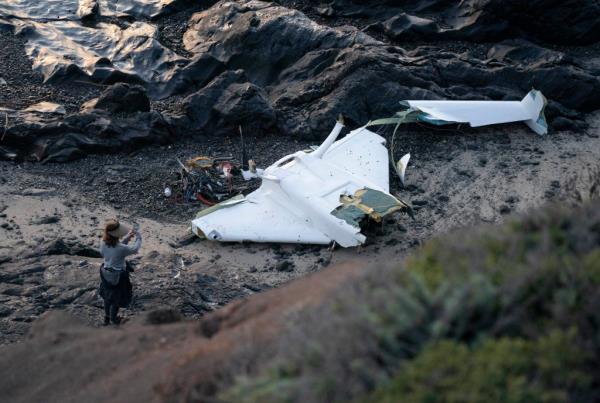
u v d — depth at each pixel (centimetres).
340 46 4681
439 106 4144
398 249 3303
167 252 3300
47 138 3988
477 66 4619
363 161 3800
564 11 5034
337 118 4219
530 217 1374
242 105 4194
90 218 3547
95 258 3170
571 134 4297
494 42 5112
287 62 4731
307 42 4706
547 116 4366
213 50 4900
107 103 4253
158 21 5384
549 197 3672
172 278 2945
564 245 1265
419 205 3638
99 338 1656
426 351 1061
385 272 1269
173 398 1283
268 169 3619
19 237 3344
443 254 1291
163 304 2736
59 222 3494
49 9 5409
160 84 4688
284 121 4278
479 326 1117
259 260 3262
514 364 1019
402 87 4344
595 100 4525
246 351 1241
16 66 4794
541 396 980
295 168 3600
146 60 4856
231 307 1562
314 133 4212
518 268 1183
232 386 1162
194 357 1338
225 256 3294
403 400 995
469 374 1009
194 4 5478
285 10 4966
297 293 1484
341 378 1048
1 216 3500
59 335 1725
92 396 1470
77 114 4081
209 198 3725
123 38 5056
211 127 4259
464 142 4184
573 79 4509
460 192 3750
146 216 3606
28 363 1639
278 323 1313
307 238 3316
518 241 1288
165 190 3750
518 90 4553
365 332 1094
